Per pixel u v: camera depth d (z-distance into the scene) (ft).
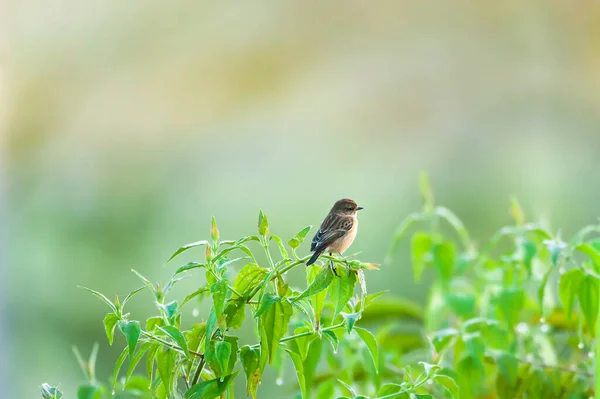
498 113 58.08
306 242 47.01
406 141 58.18
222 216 50.85
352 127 58.70
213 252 10.62
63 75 55.16
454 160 56.03
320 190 53.98
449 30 60.13
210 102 58.44
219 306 9.89
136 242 47.80
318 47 60.39
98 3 56.08
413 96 59.47
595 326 13.20
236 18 59.57
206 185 54.03
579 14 58.54
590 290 13.12
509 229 16.01
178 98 57.98
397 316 18.89
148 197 52.21
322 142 57.77
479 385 15.92
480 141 57.26
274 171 55.67
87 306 41.86
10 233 46.52
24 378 38.88
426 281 40.11
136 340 9.78
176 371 10.80
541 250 15.72
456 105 59.21
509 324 15.05
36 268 43.93
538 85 58.75
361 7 60.54
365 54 60.18
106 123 55.77
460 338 14.55
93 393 13.11
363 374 16.30
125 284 44.21
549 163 53.93
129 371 10.58
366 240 44.60
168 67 58.18
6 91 51.42
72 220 48.37
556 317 16.65
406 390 11.60
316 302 10.58
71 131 54.70
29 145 52.60
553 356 15.97
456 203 51.13
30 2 53.62
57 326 41.24
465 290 18.38
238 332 31.76
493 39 60.18
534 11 59.26
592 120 57.21
